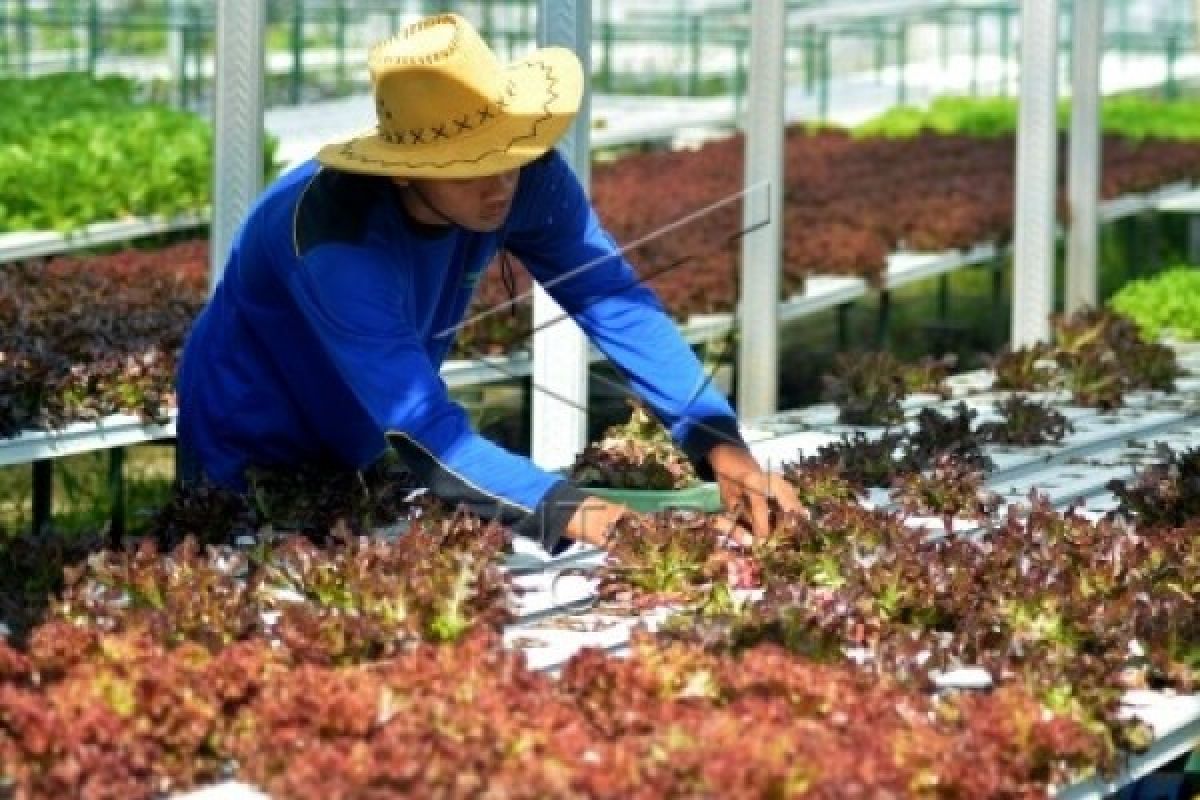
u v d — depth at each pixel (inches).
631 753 242.1
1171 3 2082.9
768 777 237.0
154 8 1537.9
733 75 1626.5
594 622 318.3
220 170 431.2
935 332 918.4
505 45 1534.2
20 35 1462.8
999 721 264.2
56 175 767.1
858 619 307.7
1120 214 991.6
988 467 433.1
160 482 591.5
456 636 298.4
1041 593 312.5
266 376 356.5
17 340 466.9
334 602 307.9
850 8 1551.4
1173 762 330.3
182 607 289.6
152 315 527.5
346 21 1497.3
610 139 1205.7
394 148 319.9
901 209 891.4
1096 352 551.5
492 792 232.4
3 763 241.4
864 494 395.5
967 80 1768.0
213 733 255.6
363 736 252.5
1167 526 369.7
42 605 299.7
